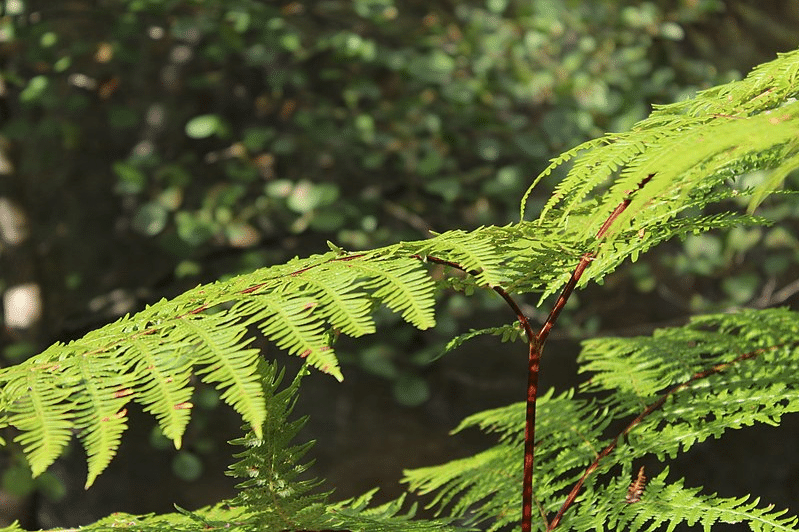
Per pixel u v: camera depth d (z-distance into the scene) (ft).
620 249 3.70
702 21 22.61
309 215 18.12
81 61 20.71
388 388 18.30
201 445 17.15
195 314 2.82
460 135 19.40
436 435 17.87
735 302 19.22
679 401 4.29
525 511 3.64
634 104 20.24
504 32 21.09
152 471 17.72
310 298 2.73
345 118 19.45
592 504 3.95
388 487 17.40
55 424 2.39
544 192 19.44
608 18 21.77
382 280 2.81
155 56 20.94
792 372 4.17
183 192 19.80
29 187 20.21
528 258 3.40
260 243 19.22
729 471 16.61
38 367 2.65
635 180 2.73
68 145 19.62
